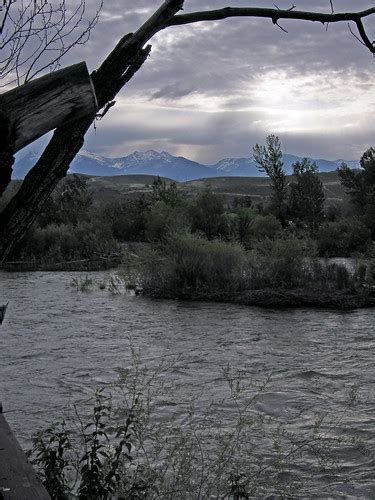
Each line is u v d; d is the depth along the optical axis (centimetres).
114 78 268
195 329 1477
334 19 309
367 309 1794
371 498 571
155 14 271
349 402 873
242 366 1098
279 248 2181
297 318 1639
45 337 1371
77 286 2253
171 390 899
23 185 258
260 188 15150
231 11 288
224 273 2130
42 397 902
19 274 2828
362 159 5538
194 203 3859
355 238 3656
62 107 238
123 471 483
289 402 871
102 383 976
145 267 2180
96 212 4409
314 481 605
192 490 484
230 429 730
